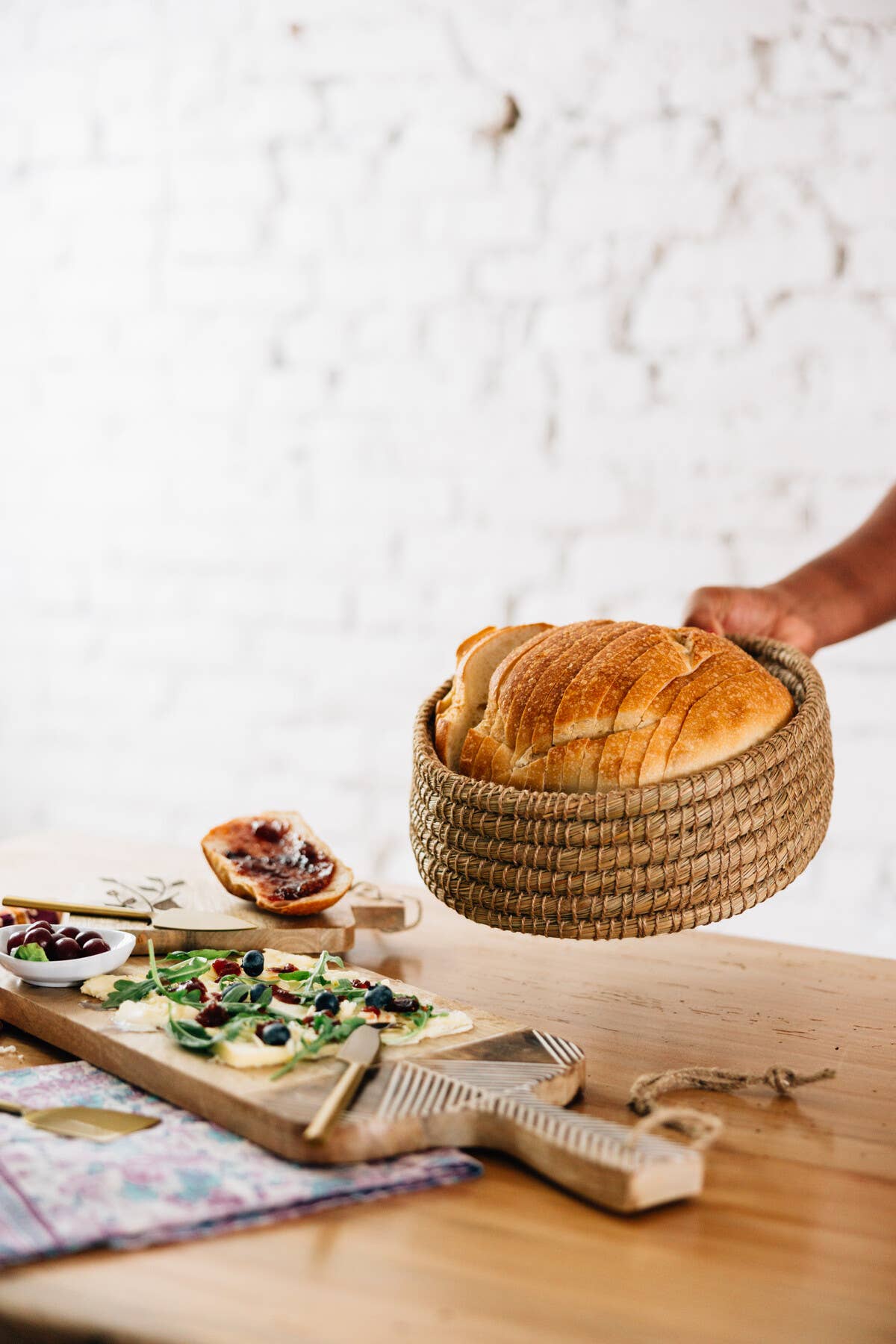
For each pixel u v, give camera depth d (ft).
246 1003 2.72
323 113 6.47
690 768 2.74
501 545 6.35
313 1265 1.91
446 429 6.40
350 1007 2.74
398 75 6.32
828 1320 1.83
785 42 5.71
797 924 5.90
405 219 6.38
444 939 3.87
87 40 6.85
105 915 3.36
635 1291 1.88
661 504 6.08
